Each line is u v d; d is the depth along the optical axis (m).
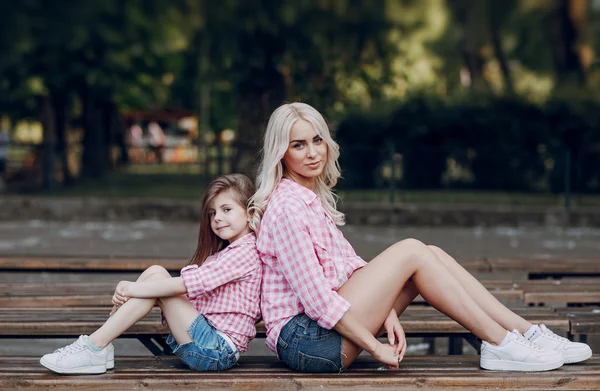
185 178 14.92
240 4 15.59
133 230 11.34
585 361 3.55
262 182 3.42
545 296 4.61
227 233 3.44
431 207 12.19
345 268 3.43
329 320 3.22
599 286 4.91
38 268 5.50
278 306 3.36
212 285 3.32
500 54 21.44
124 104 22.30
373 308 3.30
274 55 15.82
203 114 26.03
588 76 20.09
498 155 13.16
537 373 3.34
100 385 3.23
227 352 3.36
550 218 12.23
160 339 4.04
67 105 18.25
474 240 10.56
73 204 12.43
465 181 13.23
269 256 3.37
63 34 16.17
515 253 9.27
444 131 14.70
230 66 16.16
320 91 15.84
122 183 16.27
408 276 3.36
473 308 3.39
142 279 3.43
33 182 15.52
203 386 3.22
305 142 3.39
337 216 3.55
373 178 12.94
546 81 24.31
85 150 17.25
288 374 3.31
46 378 3.24
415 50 21.22
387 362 3.23
